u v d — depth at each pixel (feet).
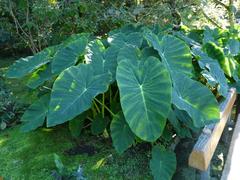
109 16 14.53
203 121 7.43
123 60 7.45
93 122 8.80
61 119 7.55
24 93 12.00
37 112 9.20
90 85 7.89
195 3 15.30
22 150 8.71
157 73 7.36
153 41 8.85
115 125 7.85
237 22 18.84
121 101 6.99
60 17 14.66
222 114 8.43
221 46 12.29
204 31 12.46
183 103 7.49
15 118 10.26
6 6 14.48
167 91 7.11
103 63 8.72
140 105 7.08
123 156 8.21
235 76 11.18
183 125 8.62
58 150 8.64
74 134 8.87
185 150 8.80
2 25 15.38
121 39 9.61
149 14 14.79
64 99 7.80
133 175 7.71
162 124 6.95
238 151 8.20
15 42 16.66
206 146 6.81
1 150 8.77
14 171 7.96
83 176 7.31
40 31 15.15
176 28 13.97
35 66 9.64
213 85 9.18
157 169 7.39
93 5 14.65
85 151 8.55
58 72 8.96
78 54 9.00
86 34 10.68
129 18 14.49
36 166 8.05
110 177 7.62
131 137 7.72
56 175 7.20
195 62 10.05
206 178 8.20
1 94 11.10
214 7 16.94
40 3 13.66
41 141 9.05
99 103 8.90
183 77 8.07
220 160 9.90
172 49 9.19
